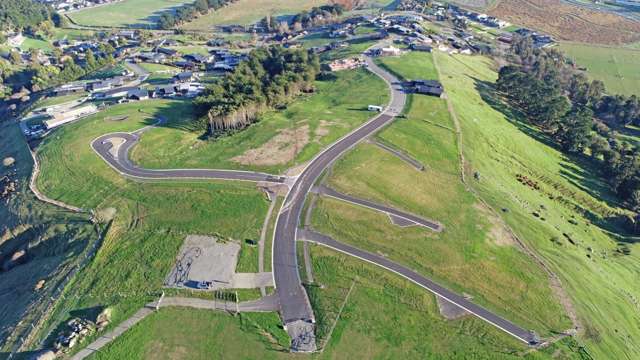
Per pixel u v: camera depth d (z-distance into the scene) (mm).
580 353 76500
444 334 77750
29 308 84812
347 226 100062
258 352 73938
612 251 114875
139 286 85875
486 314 82062
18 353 75625
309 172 118125
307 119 145500
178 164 123688
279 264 90188
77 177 120812
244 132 139500
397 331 77625
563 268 95750
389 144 131750
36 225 108875
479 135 146750
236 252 92875
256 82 161125
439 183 118062
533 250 99438
